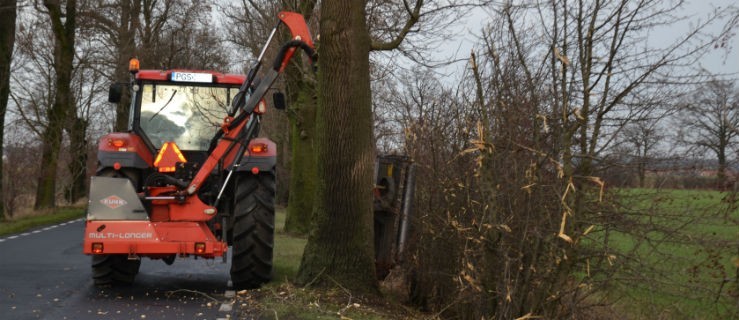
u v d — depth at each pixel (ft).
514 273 22.88
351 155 30.99
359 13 30.94
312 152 78.33
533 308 22.24
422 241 30.55
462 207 26.43
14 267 42.86
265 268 34.47
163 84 37.81
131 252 31.27
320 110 31.50
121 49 125.18
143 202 32.45
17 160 126.41
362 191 31.14
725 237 19.84
